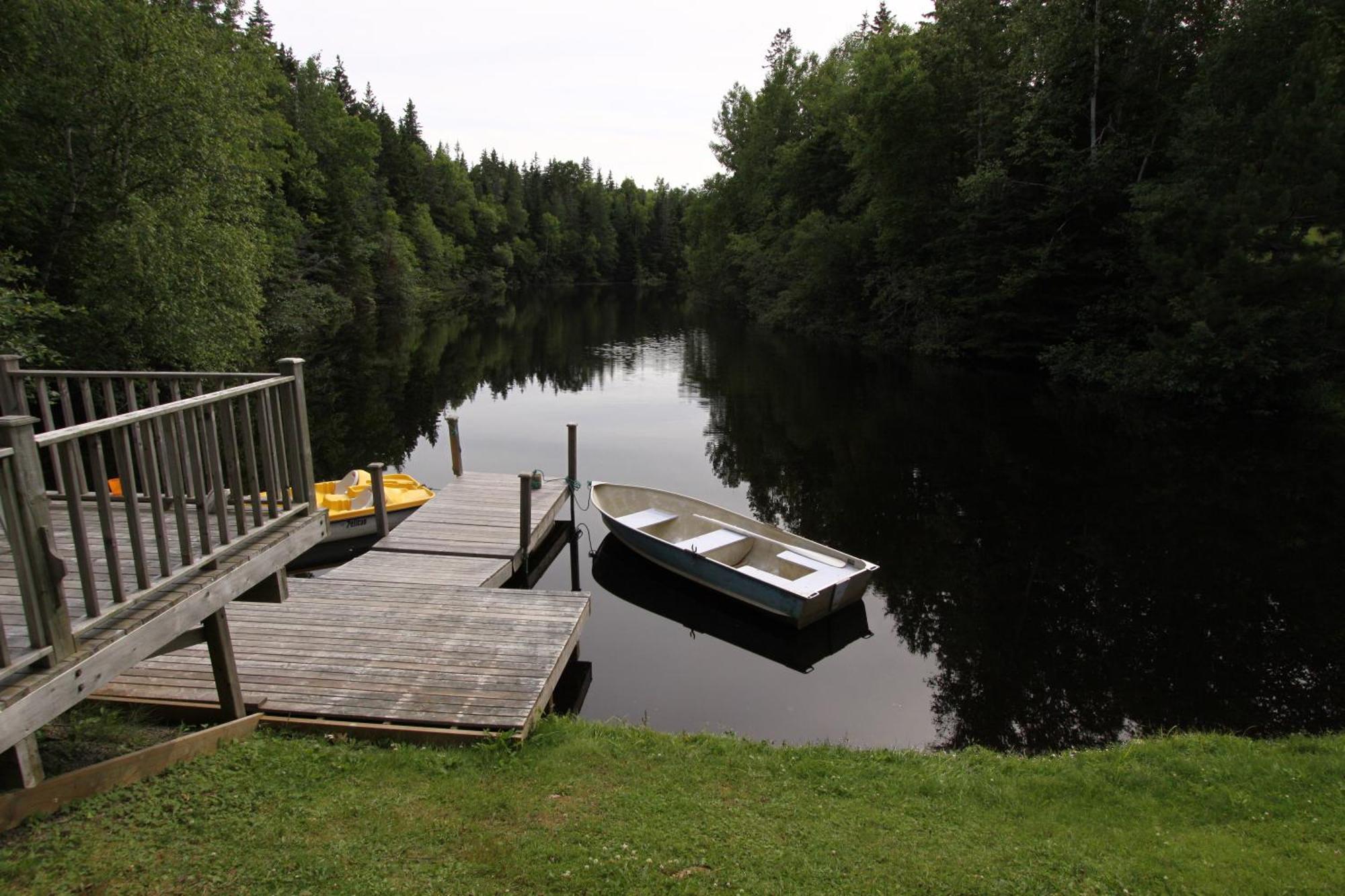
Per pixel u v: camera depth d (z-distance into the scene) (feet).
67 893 9.90
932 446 54.39
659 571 33.32
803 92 154.10
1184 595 30.37
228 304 55.47
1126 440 54.24
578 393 78.33
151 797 12.21
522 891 10.70
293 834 11.76
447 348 110.93
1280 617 28.43
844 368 89.56
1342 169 53.47
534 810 13.03
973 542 36.45
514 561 31.32
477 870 11.13
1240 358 55.77
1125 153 69.92
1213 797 14.32
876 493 44.24
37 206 50.78
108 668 10.82
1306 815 13.60
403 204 191.01
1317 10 58.80
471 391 78.54
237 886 10.37
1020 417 62.44
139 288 49.78
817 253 111.55
